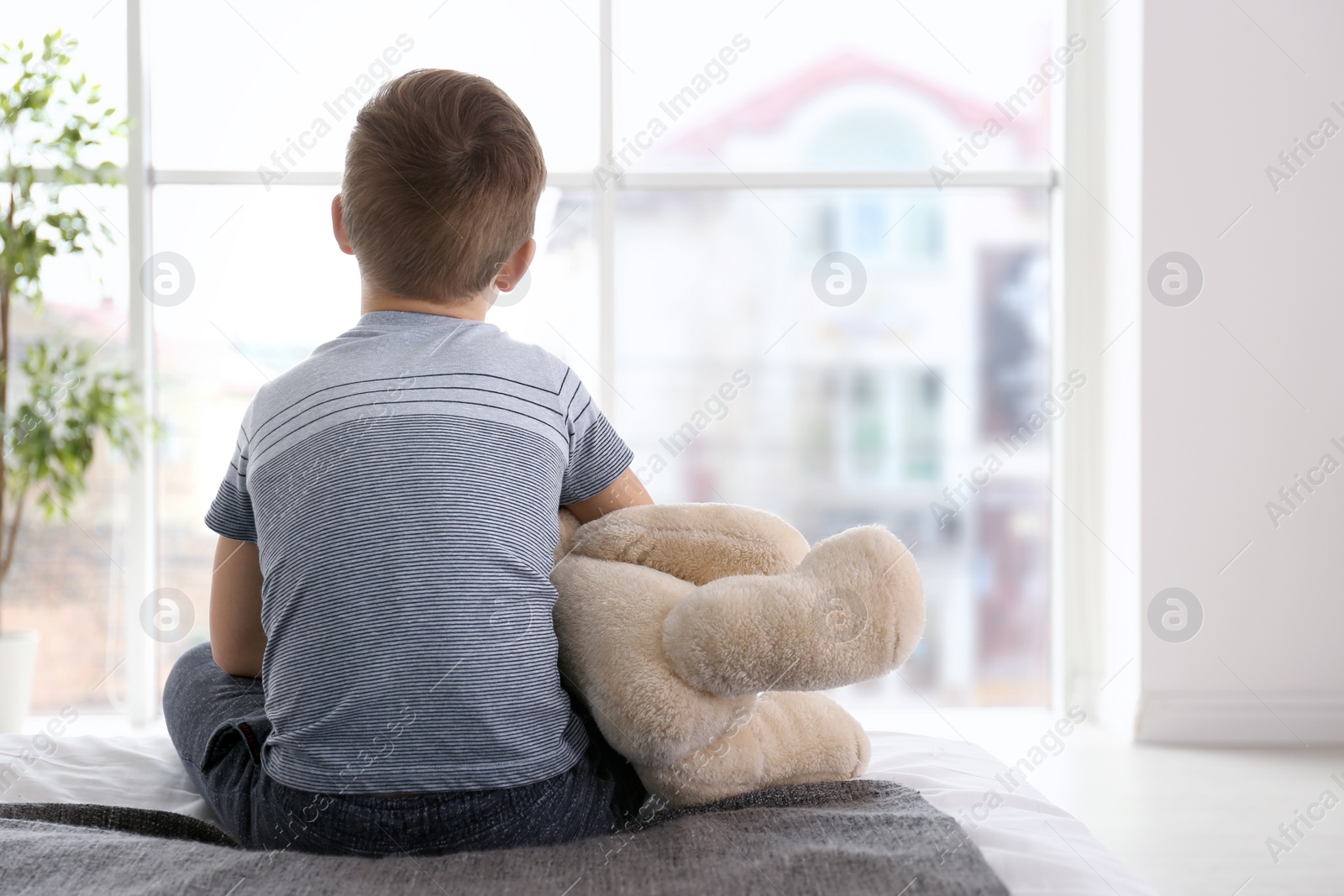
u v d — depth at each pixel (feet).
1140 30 8.68
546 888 2.13
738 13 9.83
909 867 2.18
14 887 2.09
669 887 2.12
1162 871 5.98
